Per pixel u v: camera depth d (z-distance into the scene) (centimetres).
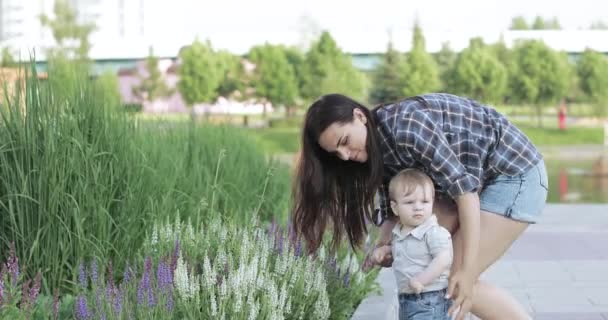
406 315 403
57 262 480
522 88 3806
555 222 1114
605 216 1174
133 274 416
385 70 3794
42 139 496
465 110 385
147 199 545
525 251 885
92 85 554
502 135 389
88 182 495
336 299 493
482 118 388
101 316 371
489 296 406
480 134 386
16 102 495
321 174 391
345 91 3797
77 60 653
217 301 411
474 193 376
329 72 3812
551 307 618
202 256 475
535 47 3794
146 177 554
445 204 416
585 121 3772
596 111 3753
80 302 380
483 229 396
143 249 516
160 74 3738
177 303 402
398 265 406
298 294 439
